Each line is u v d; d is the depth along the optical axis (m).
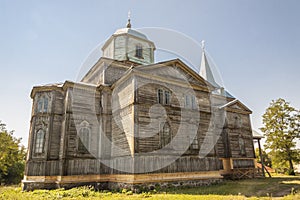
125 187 11.72
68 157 13.38
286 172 27.19
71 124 14.16
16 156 28.38
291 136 27.55
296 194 9.67
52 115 14.78
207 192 10.74
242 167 19.81
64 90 15.60
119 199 9.11
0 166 25.72
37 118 14.91
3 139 27.66
